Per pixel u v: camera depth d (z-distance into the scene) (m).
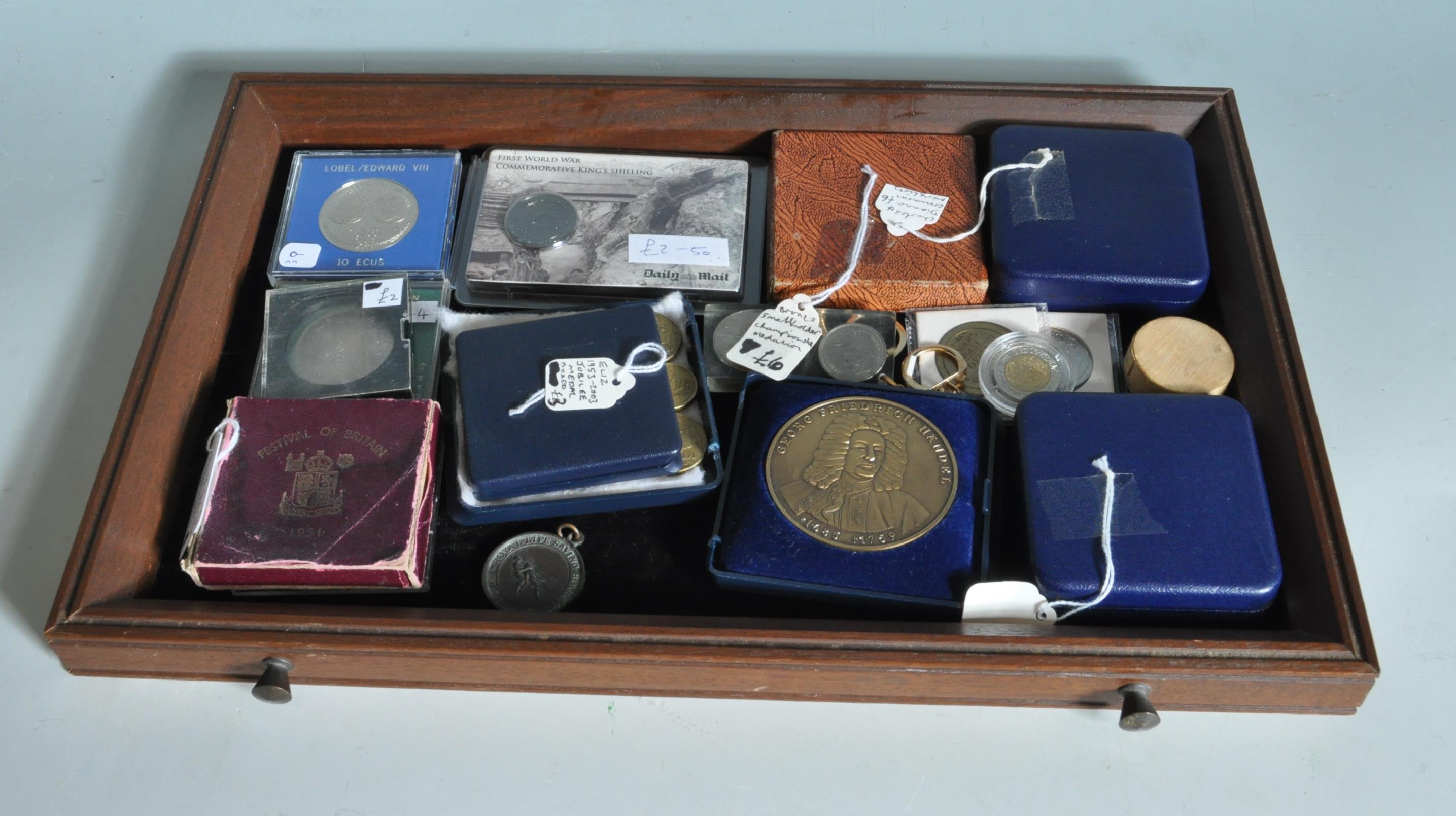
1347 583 1.48
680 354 1.80
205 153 2.14
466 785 1.54
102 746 1.55
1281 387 1.66
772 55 2.32
